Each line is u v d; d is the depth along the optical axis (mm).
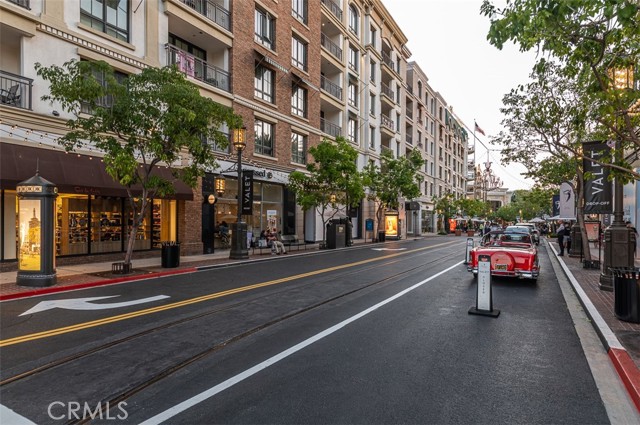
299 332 6223
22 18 12469
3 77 12000
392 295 9234
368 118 36406
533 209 72188
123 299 8562
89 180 13625
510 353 5383
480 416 3668
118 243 15898
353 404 3855
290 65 25797
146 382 4312
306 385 4277
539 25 5004
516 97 13375
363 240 34000
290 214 26094
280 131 24906
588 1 4602
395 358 5121
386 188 31516
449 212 54719
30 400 3883
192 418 3564
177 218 18172
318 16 29172
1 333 6039
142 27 16828
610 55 6102
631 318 6500
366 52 36562
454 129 71250
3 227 12203
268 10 23812
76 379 4387
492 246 12469
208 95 19688
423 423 3523
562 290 10258
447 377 4547
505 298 9133
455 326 6668
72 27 14070
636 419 3668
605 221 23781
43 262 9617
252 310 7609
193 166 12812
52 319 6863
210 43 20625
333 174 21828
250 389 4172
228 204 21391
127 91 11305
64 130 13523
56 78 10625
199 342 5680
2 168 11312
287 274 12555
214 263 14891
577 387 4340
